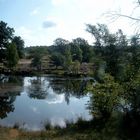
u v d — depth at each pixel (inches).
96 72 975.6
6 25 4252.0
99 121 749.3
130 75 709.9
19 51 4803.2
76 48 4653.1
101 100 773.3
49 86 2532.0
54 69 4343.0
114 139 581.9
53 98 1846.7
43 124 1026.7
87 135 642.8
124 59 622.8
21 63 4813.0
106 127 670.5
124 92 731.4
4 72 3848.4
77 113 1278.3
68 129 752.3
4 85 2460.6
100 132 647.8
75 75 3735.2
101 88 803.4
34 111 1366.9
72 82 2901.1
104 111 768.3
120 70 686.5
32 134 767.1
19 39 4857.3
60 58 4392.2
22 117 1202.0
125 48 582.9
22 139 681.6
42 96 1930.4
